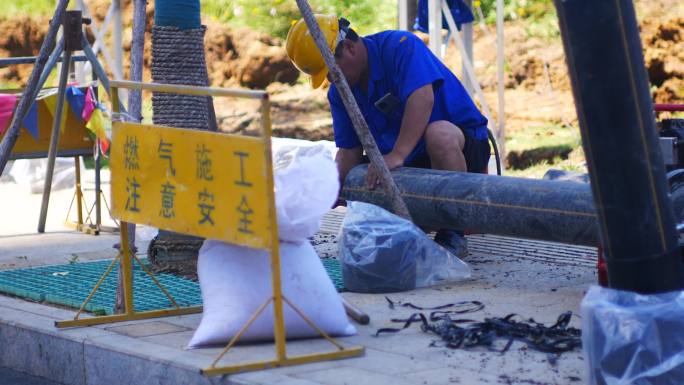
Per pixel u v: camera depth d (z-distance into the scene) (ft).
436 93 42.11
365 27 97.50
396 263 35.04
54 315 33.22
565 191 34.81
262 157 25.14
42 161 69.41
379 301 33.91
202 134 27.02
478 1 81.51
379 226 35.60
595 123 22.43
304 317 26.76
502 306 32.58
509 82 89.25
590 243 34.27
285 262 27.96
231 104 96.43
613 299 22.99
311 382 24.36
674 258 23.08
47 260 43.47
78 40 46.65
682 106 37.04
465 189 37.17
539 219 35.01
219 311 27.94
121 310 32.65
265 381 24.54
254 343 28.19
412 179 38.99
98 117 49.85
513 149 82.43
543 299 33.47
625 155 22.39
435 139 40.88
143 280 38.60
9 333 32.48
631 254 22.81
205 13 99.30
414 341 28.35
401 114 41.68
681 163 34.42
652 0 86.22
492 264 40.04
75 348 29.71
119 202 30.86
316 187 27.71
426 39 90.07
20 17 99.45
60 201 63.05
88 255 44.65
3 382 30.78
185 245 40.32
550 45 89.40
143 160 29.48
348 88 37.22
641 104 22.43
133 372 27.71
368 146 37.52
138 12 35.06
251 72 97.35
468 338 28.04
